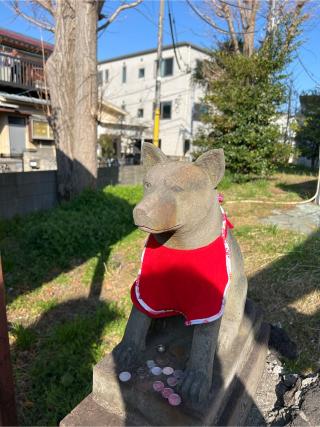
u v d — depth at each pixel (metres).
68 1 6.09
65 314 3.32
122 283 3.84
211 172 1.47
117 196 6.73
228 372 1.67
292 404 1.96
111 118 17.42
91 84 6.26
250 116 7.85
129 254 4.54
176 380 1.54
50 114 6.80
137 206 1.28
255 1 9.83
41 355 2.68
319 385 2.02
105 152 16.20
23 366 2.59
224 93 8.13
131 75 21.75
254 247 4.12
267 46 8.02
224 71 8.80
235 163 8.14
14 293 3.66
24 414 2.18
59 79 6.36
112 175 8.32
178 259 1.49
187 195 1.36
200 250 1.49
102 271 4.11
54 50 6.38
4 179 5.82
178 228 1.40
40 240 4.45
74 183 6.58
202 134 9.02
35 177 6.37
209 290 1.47
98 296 3.64
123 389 1.54
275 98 8.07
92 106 6.36
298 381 2.08
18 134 11.77
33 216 5.97
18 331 2.91
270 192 7.26
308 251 3.77
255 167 8.02
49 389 2.35
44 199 6.64
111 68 22.78
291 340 2.53
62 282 3.92
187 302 1.49
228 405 1.66
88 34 6.02
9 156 11.09
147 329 1.70
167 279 1.51
